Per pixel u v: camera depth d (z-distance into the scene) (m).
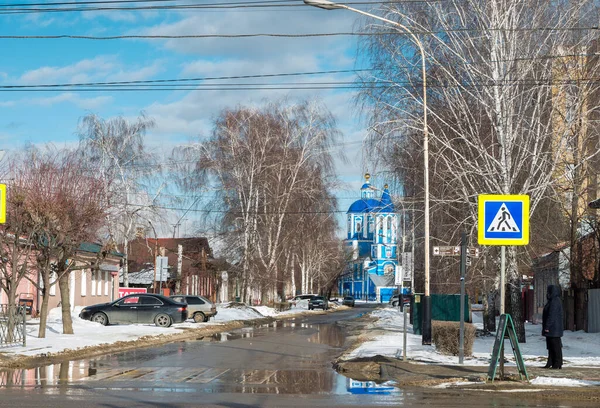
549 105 30.81
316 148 63.16
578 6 29.73
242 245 63.50
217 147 62.94
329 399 15.21
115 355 26.34
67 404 14.00
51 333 33.38
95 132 60.22
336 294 161.75
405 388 17.27
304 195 62.75
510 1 30.36
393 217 35.94
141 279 81.44
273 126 63.06
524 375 17.72
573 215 38.75
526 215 17.88
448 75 31.31
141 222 61.78
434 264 37.41
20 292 46.09
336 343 33.88
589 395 15.61
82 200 30.42
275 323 56.53
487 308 36.28
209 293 97.38
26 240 30.41
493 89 30.92
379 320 58.47
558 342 20.14
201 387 17.23
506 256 32.56
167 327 42.38
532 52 30.39
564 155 31.98
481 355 24.84
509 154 30.77
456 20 31.30
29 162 30.66
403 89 31.94
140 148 61.09
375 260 152.00
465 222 32.22
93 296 59.94
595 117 31.22
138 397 15.20
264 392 16.44
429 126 31.86
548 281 51.06
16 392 15.87
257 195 62.91
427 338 29.28
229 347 30.77
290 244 65.88
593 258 40.94
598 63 30.31
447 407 14.07
